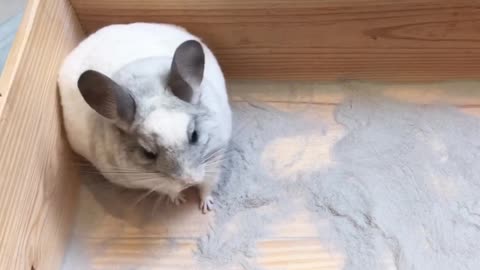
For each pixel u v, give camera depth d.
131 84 0.44
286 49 0.55
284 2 0.51
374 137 0.55
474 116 0.56
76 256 0.50
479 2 0.50
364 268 0.48
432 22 0.52
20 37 0.44
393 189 0.52
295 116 0.57
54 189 0.48
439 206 0.51
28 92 0.44
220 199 0.52
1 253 0.40
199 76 0.44
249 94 0.58
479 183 0.52
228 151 0.54
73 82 0.48
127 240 0.51
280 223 0.51
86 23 0.54
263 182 0.53
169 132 0.42
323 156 0.54
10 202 0.41
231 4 0.51
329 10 0.51
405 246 0.49
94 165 0.50
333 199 0.51
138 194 0.53
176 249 0.50
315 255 0.49
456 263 0.48
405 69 0.57
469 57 0.55
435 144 0.54
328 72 0.57
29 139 0.43
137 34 0.49
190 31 0.54
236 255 0.49
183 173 0.43
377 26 0.52
